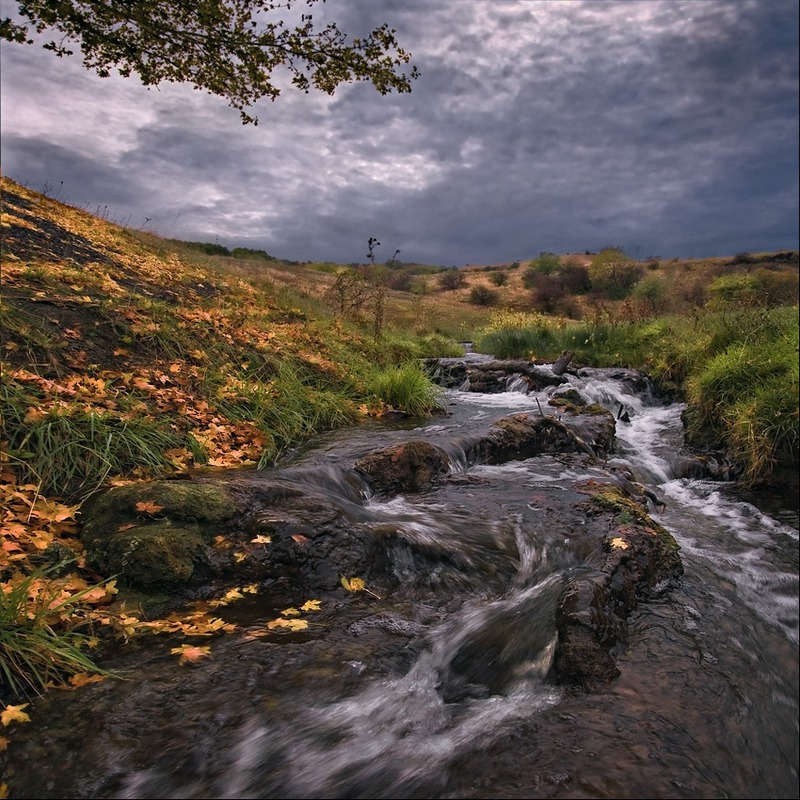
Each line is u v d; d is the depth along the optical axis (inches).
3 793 75.6
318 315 513.3
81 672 100.0
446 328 991.6
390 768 82.1
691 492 235.8
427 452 208.8
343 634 116.0
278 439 239.9
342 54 315.3
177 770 80.8
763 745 90.1
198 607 123.0
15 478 155.9
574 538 153.2
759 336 327.6
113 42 305.9
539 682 102.7
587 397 365.7
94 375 226.7
